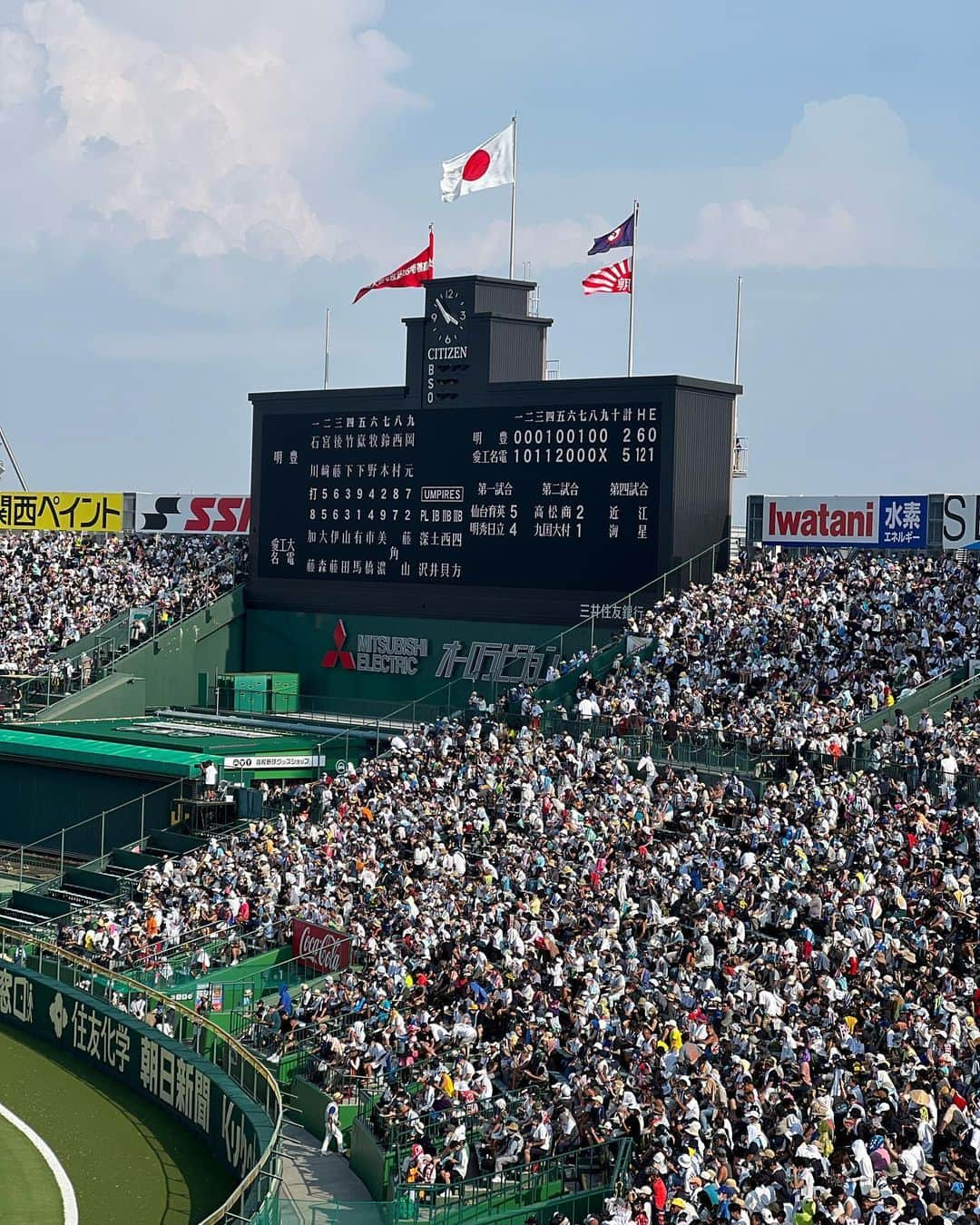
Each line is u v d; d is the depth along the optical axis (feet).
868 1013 123.65
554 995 140.67
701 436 232.94
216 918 181.06
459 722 222.48
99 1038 161.89
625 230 242.99
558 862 166.30
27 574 300.81
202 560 295.48
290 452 269.03
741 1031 123.03
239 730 250.98
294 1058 150.51
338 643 264.72
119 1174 132.87
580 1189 115.55
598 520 235.61
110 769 238.68
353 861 181.78
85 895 213.46
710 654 212.43
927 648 201.87
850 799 164.86
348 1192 130.82
